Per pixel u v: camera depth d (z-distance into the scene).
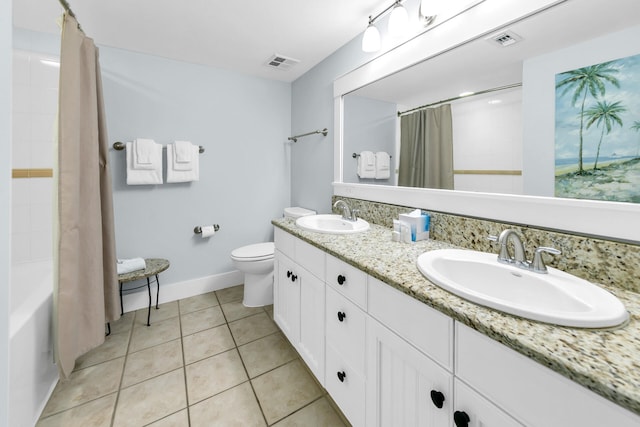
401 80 1.58
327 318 1.29
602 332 0.58
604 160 0.85
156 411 1.32
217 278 2.67
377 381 0.98
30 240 1.88
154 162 2.19
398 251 1.18
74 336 1.33
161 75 2.30
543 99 0.98
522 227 1.05
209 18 1.75
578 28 0.89
